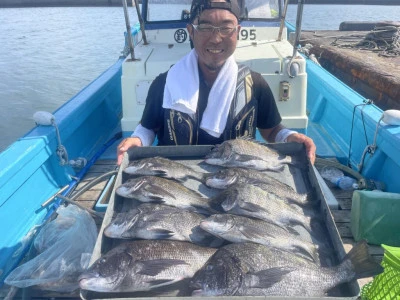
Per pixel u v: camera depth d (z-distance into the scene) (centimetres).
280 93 368
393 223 272
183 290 158
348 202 325
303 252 171
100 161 405
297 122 373
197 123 244
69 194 338
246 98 245
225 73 239
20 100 784
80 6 2562
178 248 168
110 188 330
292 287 152
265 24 429
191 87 240
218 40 222
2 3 2581
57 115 373
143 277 156
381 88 576
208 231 177
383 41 771
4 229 265
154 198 198
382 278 183
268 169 228
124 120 376
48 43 1291
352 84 675
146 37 444
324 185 332
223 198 196
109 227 179
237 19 227
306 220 191
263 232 177
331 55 762
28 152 295
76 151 393
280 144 239
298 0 336
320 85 490
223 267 154
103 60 1052
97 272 155
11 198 277
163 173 218
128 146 238
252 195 193
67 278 241
